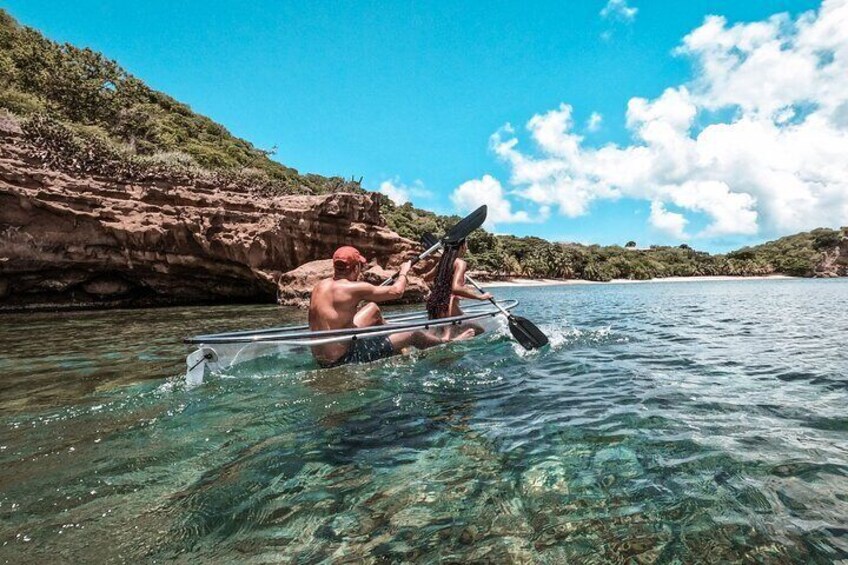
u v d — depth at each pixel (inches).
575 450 98.9
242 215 758.5
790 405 131.0
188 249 724.0
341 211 821.9
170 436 108.2
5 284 607.2
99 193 667.4
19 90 1195.3
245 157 2133.4
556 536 68.3
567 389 148.3
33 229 609.0
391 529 70.6
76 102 1328.7
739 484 82.7
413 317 261.4
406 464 93.0
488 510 75.8
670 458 94.0
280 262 781.3
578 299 898.7
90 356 230.4
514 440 104.8
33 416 124.3
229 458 95.8
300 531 70.1
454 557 63.7
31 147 633.6
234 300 813.2
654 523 71.2
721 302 721.0
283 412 124.9
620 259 3961.6
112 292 696.4
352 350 174.7
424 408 128.1
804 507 74.8
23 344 279.9
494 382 156.5
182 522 72.1
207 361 156.8
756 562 61.8
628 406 129.6
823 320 395.2
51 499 78.7
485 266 2970.0
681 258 4793.3
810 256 4694.9
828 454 95.2
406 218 2881.4
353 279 181.6
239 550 65.2
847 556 62.4
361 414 123.1
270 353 170.2
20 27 1724.9
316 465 92.7
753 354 215.9
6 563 61.2
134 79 1792.6
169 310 614.2
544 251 3452.3
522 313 497.0
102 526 70.7
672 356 208.5
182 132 1903.3
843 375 169.9
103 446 102.3
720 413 123.5
